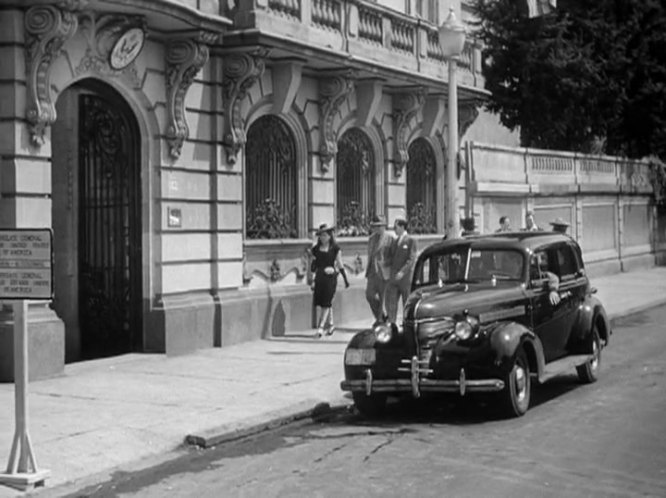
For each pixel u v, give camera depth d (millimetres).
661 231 41094
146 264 15664
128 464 9133
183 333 15930
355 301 21047
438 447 9672
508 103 33188
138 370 14258
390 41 21672
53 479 8453
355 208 21672
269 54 17578
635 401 12070
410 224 23906
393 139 22688
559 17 34281
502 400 10906
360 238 21297
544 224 30656
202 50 15695
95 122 15906
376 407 11547
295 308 18891
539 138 35500
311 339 17859
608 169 35781
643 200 38969
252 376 13805
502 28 32938
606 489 7906
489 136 33594
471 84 25125
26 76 13117
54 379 13367
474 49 25516
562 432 10227
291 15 18078
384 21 21406
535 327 12141
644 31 35844
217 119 16875
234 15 16875
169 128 15688
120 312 15859
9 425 10438
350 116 20906
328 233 18203
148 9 14156
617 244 36438
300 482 8414
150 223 15648
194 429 10305
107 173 15867
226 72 16875
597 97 34594
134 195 15648
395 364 11156
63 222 16172
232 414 11102
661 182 40500
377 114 21953
